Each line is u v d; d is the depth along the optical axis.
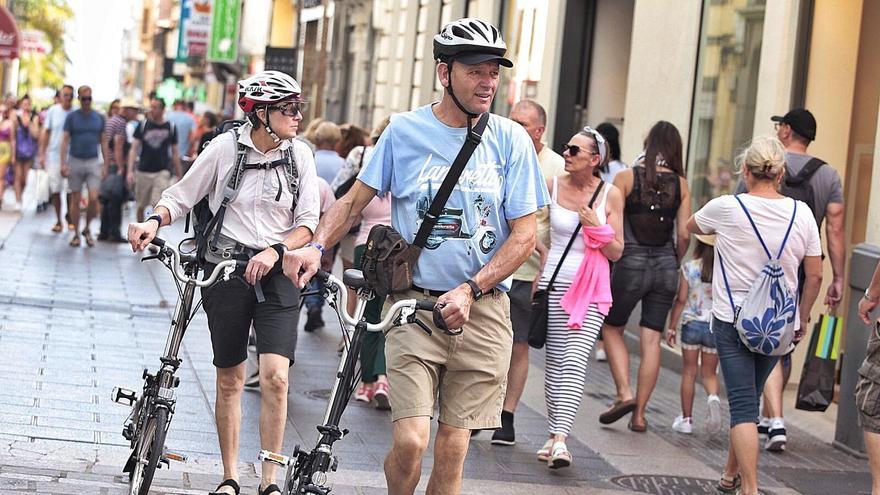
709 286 16.91
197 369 18.14
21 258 29.25
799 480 14.87
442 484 9.48
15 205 46.03
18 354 17.77
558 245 14.98
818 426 18.22
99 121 33.31
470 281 8.95
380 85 49.22
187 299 11.06
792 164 16.14
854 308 16.39
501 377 9.41
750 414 12.70
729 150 22.38
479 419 9.38
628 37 30.44
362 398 17.28
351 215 9.31
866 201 20.66
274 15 76.31
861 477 15.25
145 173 34.03
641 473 14.69
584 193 15.05
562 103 30.47
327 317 25.27
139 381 16.86
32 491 11.09
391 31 47.91
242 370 11.48
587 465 14.90
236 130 11.52
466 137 9.13
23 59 140.38
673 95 24.61
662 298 16.72
